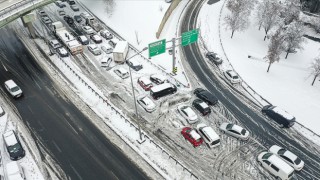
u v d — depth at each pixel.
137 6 76.19
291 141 42.31
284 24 71.12
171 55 59.97
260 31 74.00
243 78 55.31
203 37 66.62
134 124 44.03
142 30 68.38
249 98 50.03
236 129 41.84
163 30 68.88
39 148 40.25
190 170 37.69
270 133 43.50
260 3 74.94
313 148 41.38
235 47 65.62
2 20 51.12
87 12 74.94
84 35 65.00
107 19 72.31
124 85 51.59
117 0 78.44
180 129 43.41
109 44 62.47
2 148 40.03
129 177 36.69
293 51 65.00
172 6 75.19
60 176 36.78
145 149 40.16
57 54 58.59
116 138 41.75
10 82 49.19
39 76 53.16
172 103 47.94
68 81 52.19
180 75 54.66
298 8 72.56
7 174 35.09
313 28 77.81
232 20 66.69
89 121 44.41
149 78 53.03
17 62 56.38
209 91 51.25
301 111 48.47
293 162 37.62
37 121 44.34
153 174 37.03
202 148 40.62
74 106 47.03
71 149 40.16
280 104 49.69
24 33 65.06
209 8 78.44
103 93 49.78
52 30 66.44
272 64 61.69
